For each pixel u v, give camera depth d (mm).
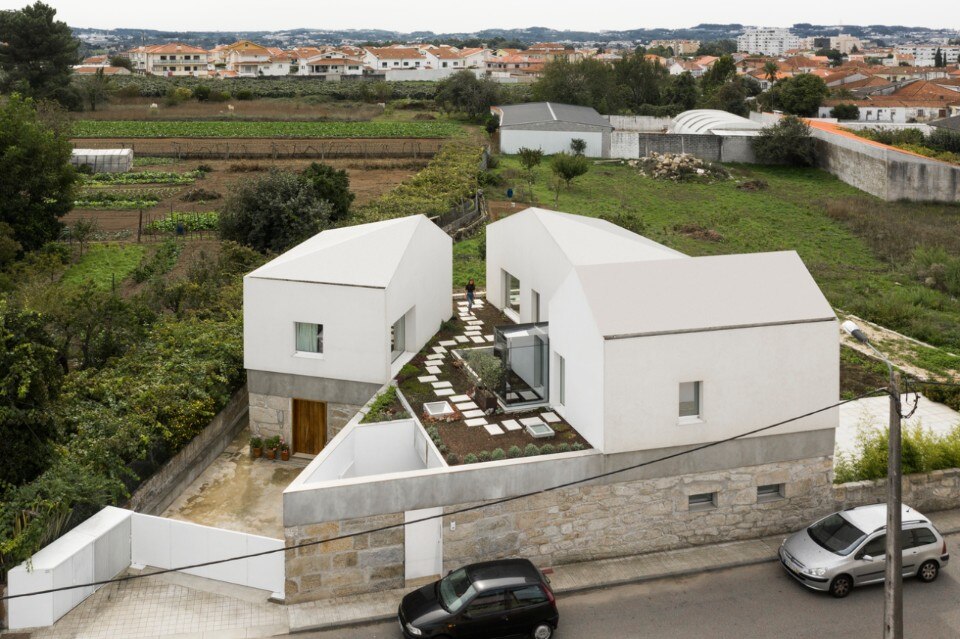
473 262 53281
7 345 22547
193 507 25891
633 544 23078
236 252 48500
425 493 21219
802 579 21375
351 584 21281
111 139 96562
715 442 23062
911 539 21828
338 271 28109
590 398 22797
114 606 20828
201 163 85750
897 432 16750
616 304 22609
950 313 46031
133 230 62281
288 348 28516
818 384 23578
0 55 112062
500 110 106188
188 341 31578
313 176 59562
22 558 19875
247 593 21500
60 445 23984
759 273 24172
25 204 55938
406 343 30859
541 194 74875
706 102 130625
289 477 27844
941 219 69750
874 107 127062
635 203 72938
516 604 19281
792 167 91125
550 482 22062
